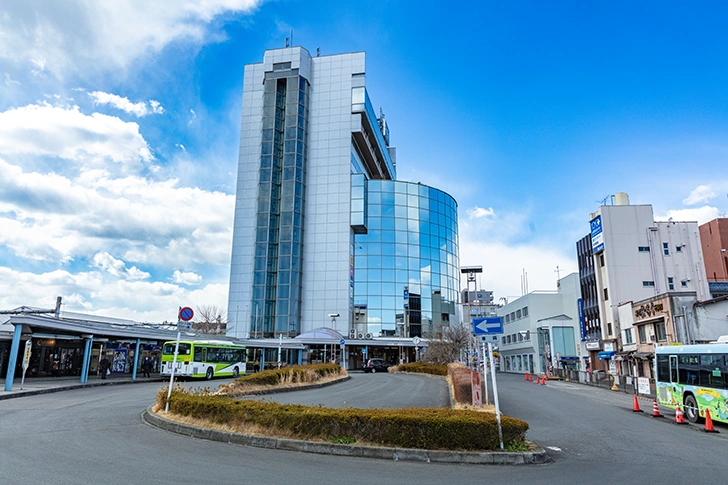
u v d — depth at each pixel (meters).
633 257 48.28
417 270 66.69
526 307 69.62
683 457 10.42
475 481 7.92
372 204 67.44
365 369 52.34
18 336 20.89
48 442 9.99
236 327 61.91
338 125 68.06
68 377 30.27
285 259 62.22
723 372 15.07
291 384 24.58
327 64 70.56
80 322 27.12
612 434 13.59
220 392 18.73
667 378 18.30
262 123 67.50
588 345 52.28
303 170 66.25
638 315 39.38
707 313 32.03
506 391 28.75
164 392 14.45
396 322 63.59
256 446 10.50
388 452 9.69
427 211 70.06
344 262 63.28
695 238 48.25
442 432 9.91
